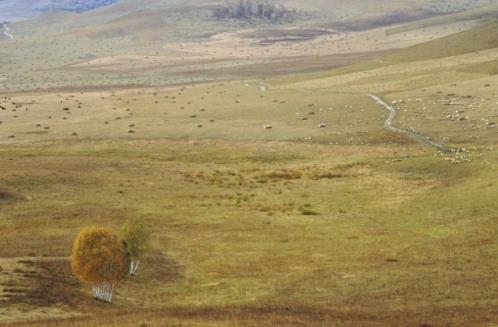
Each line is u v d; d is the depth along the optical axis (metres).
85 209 120.50
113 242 74.12
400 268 85.81
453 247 93.75
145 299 77.19
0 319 62.38
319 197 128.88
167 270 87.44
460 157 148.50
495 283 78.62
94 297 74.62
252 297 77.31
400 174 142.38
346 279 82.38
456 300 73.69
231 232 105.50
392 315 68.31
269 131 192.88
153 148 179.50
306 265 88.75
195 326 58.28
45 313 65.94
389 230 104.62
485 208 110.00
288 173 149.50
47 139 195.75
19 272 78.38
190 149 177.12
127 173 149.62
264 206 122.50
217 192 134.12
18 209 120.19
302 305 73.19
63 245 97.19
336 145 175.12
